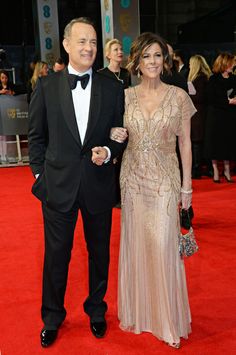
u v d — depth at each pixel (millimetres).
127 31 7129
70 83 2367
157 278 2502
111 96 2445
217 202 5434
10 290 3297
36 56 11117
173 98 2477
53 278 2588
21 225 4848
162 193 2484
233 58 6129
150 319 2635
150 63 2412
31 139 2494
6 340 2652
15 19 13758
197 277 3387
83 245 4137
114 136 2430
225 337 2619
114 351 2512
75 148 2402
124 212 2623
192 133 6492
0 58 10461
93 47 2307
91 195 2459
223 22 12859
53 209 2467
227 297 3082
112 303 3059
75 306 3035
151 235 2490
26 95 8156
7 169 8141
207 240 4156
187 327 2623
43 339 2588
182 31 13539
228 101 6035
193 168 6738
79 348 2551
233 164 7660
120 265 2684
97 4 14234
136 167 2531
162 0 14586
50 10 10570
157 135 2473
